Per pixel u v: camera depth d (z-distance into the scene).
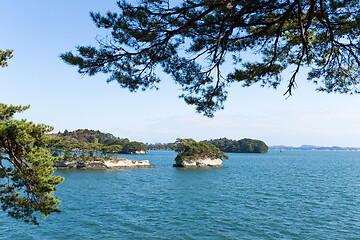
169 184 52.72
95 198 36.34
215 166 111.88
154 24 6.98
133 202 33.47
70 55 7.28
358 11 7.61
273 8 7.88
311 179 60.41
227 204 31.77
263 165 119.44
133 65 8.34
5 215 25.89
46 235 20.52
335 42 8.27
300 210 28.22
